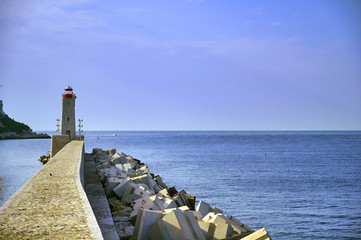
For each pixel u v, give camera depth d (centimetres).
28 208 775
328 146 12381
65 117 5300
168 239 855
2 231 605
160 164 6109
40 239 564
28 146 12362
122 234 1023
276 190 3659
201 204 1429
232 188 3753
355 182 4216
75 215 718
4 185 3703
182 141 17488
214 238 945
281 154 8638
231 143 14938
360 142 15525
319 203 3073
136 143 15462
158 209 1285
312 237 2202
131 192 1572
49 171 1416
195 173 4919
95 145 13550
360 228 2361
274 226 2411
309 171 5253
